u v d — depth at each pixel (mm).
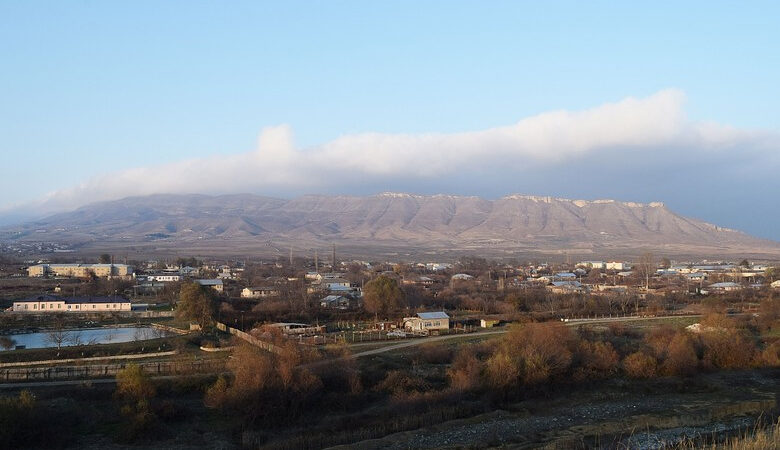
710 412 74312
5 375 80375
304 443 63125
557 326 102500
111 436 64125
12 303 154125
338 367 82500
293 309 141250
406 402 74500
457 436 65688
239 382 72250
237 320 128000
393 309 141375
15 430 60375
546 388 82125
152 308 153000
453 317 139625
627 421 71000
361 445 62812
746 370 94125
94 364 88062
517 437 65688
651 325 128500
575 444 63406
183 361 88375
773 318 129250
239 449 62438
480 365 85312
